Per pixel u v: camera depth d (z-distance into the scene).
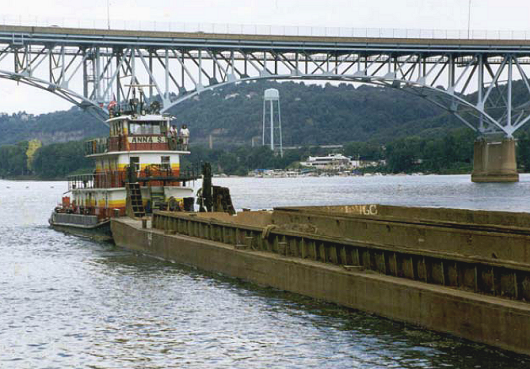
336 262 28.27
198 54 109.88
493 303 20.48
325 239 28.61
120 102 104.69
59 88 99.12
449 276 23.19
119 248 47.34
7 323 26.81
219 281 33.31
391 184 178.88
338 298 26.78
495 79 131.25
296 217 37.69
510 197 105.81
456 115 136.38
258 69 115.31
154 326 25.94
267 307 27.70
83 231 54.94
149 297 30.50
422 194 120.62
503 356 20.23
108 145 53.06
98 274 36.62
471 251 26.11
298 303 27.95
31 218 79.31
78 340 24.50
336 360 21.61
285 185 195.88
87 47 102.31
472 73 131.12
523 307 19.83
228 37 108.12
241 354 22.56
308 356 22.08
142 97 54.16
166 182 51.69
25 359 22.67
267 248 32.72
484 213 34.31
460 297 21.58
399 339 22.70
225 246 35.03
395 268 25.27
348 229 33.06
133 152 50.38
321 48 115.19
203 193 48.06
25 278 36.09
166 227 43.50
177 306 28.69
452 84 127.94
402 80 122.94
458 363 20.47
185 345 23.66
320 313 26.31
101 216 53.12
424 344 22.08
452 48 122.69
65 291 32.47
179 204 49.66
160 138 51.31
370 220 31.50
